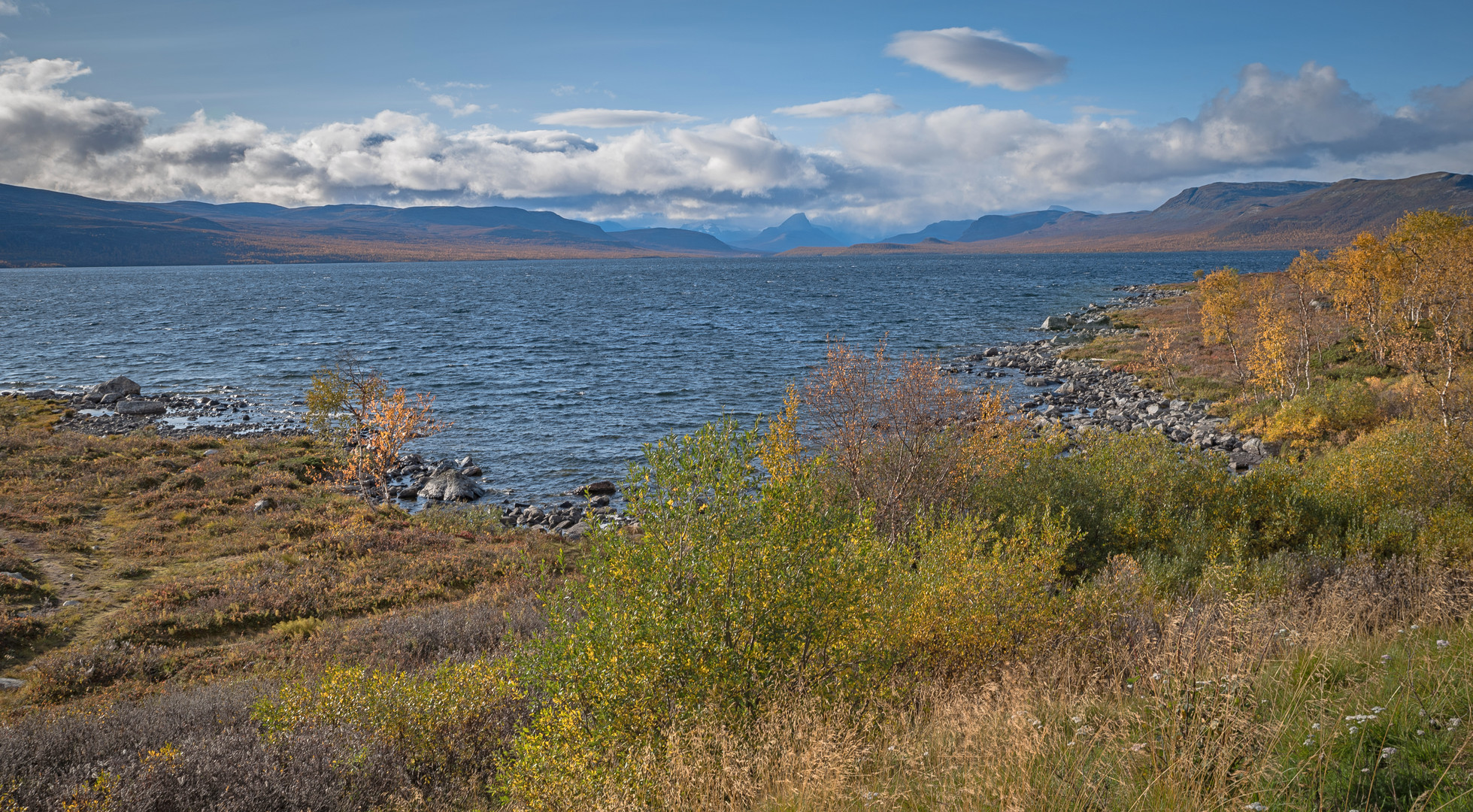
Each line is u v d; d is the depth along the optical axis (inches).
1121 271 7377.0
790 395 682.8
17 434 1247.5
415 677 417.4
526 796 257.0
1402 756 182.4
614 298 4894.2
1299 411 1128.2
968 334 2706.7
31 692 490.3
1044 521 455.2
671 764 233.3
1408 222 1510.8
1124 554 542.3
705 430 312.8
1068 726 242.5
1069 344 2333.9
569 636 283.1
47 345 2657.5
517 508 1038.4
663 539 295.3
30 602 637.9
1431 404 998.4
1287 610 361.4
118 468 1051.9
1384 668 239.1
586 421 1533.0
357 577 711.1
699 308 4013.3
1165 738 209.5
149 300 4901.6
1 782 309.4
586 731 268.8
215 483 997.2
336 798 305.9
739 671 275.4
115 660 540.1
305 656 542.9
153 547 777.6
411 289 6151.6
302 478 1111.6
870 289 5300.2
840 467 667.4
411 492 1107.9
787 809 208.5
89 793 300.8
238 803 295.9
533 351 2460.6
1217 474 639.8
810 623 296.0
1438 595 318.0
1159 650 287.4
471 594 693.9
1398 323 1503.4
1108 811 183.2
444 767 343.6
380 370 2113.7
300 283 7524.6
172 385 1929.1
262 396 1791.3
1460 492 592.4
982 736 226.4
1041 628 346.9
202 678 522.9
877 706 286.5
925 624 326.3
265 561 739.4
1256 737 204.5
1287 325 1567.4
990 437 714.8
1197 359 1857.8
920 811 204.4
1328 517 587.8
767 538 293.1
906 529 584.1
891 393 711.7
